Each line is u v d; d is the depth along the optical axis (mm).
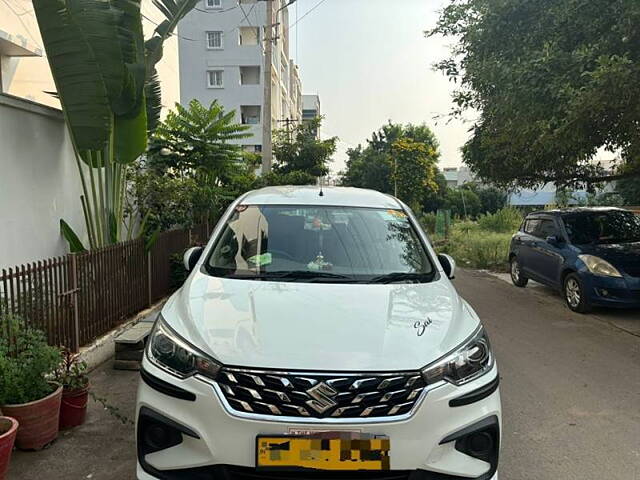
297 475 2461
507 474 3422
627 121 6871
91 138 5617
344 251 3904
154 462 2619
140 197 8055
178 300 3314
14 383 3412
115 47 5434
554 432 4059
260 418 2449
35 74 9094
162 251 7754
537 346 6422
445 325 2971
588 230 8977
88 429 3867
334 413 2461
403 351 2664
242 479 2496
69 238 6086
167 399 2625
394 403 2514
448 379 2643
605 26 6031
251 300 3135
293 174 16734
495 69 6875
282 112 48250
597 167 11367
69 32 5289
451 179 83000
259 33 39688
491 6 7016
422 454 2520
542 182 11969
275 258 3812
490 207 45812
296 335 2729
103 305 5730
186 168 10289
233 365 2545
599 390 4961
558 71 6141
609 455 3695
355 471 2457
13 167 5383
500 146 9422
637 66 5434
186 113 10344
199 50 39531
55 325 4762
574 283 8328
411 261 3916
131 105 6086
